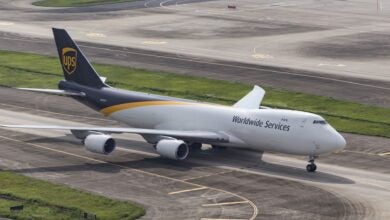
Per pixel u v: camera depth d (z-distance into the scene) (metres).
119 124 120.94
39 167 97.38
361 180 93.88
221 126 101.12
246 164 100.25
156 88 145.12
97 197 85.12
